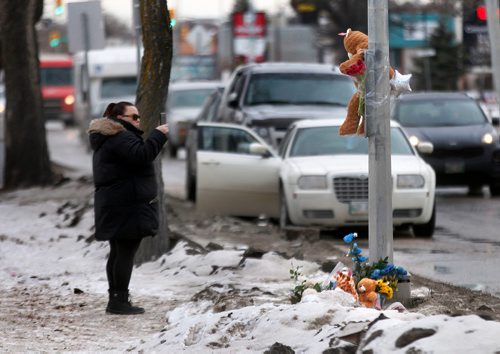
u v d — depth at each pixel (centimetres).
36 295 2738
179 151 9444
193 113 8925
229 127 4478
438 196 5494
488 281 2908
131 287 2816
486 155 5278
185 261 3062
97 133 2495
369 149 2388
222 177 4394
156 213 2533
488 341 1595
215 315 2094
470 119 5538
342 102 5431
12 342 2156
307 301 2055
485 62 12500
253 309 2059
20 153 5553
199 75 16512
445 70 13838
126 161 2483
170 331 2119
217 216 4312
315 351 1761
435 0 13912
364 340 1705
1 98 12781
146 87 3225
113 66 10212
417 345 1620
